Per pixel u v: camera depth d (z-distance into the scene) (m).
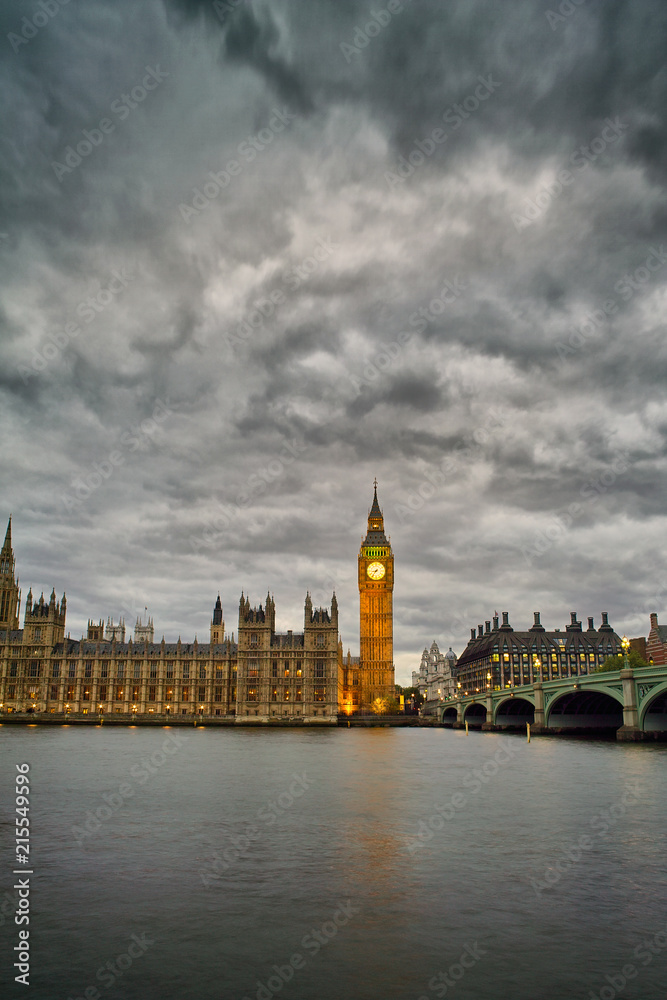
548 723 133.62
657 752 81.00
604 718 134.62
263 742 107.50
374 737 130.25
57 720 198.50
